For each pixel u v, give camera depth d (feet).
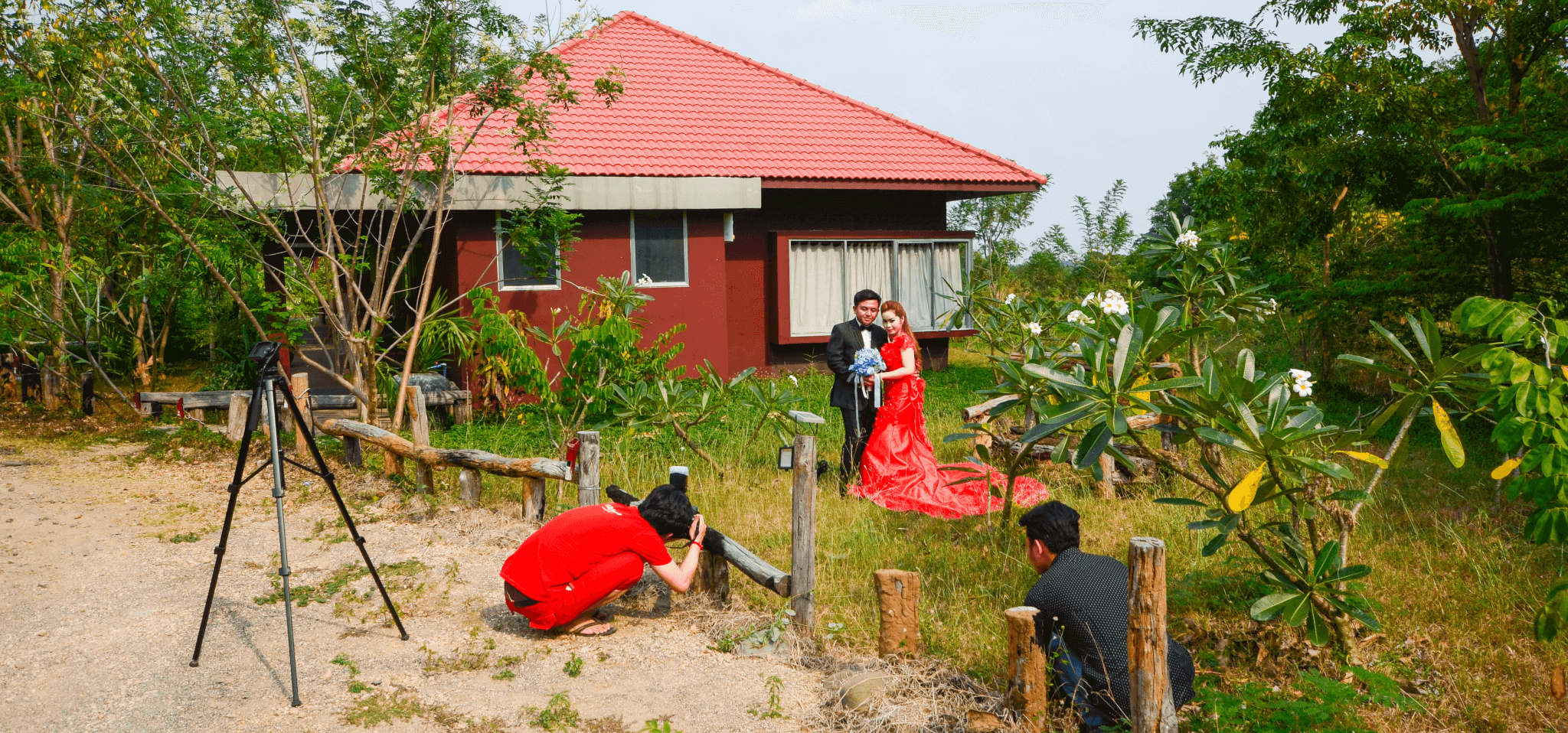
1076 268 79.36
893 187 47.34
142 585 17.56
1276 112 35.70
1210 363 13.17
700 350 43.96
